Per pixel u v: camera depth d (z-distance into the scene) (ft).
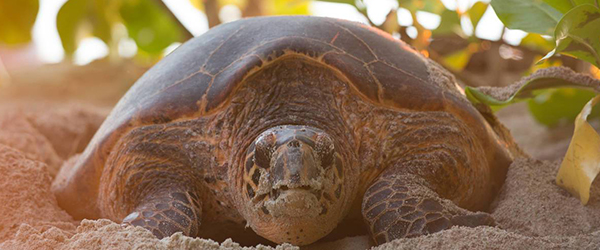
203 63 16.43
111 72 45.14
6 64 58.13
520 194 16.58
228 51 16.42
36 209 17.07
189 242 12.06
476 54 37.11
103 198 17.02
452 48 32.07
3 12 37.11
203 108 15.55
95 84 44.19
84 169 17.39
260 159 13.47
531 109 29.14
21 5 37.24
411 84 16.19
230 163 15.12
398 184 14.82
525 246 12.07
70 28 37.45
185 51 17.49
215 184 15.46
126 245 11.96
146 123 15.93
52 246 12.39
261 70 15.80
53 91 43.47
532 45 30.91
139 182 15.64
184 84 16.05
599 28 14.40
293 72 15.92
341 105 15.76
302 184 12.61
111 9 38.22
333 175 13.69
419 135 15.83
